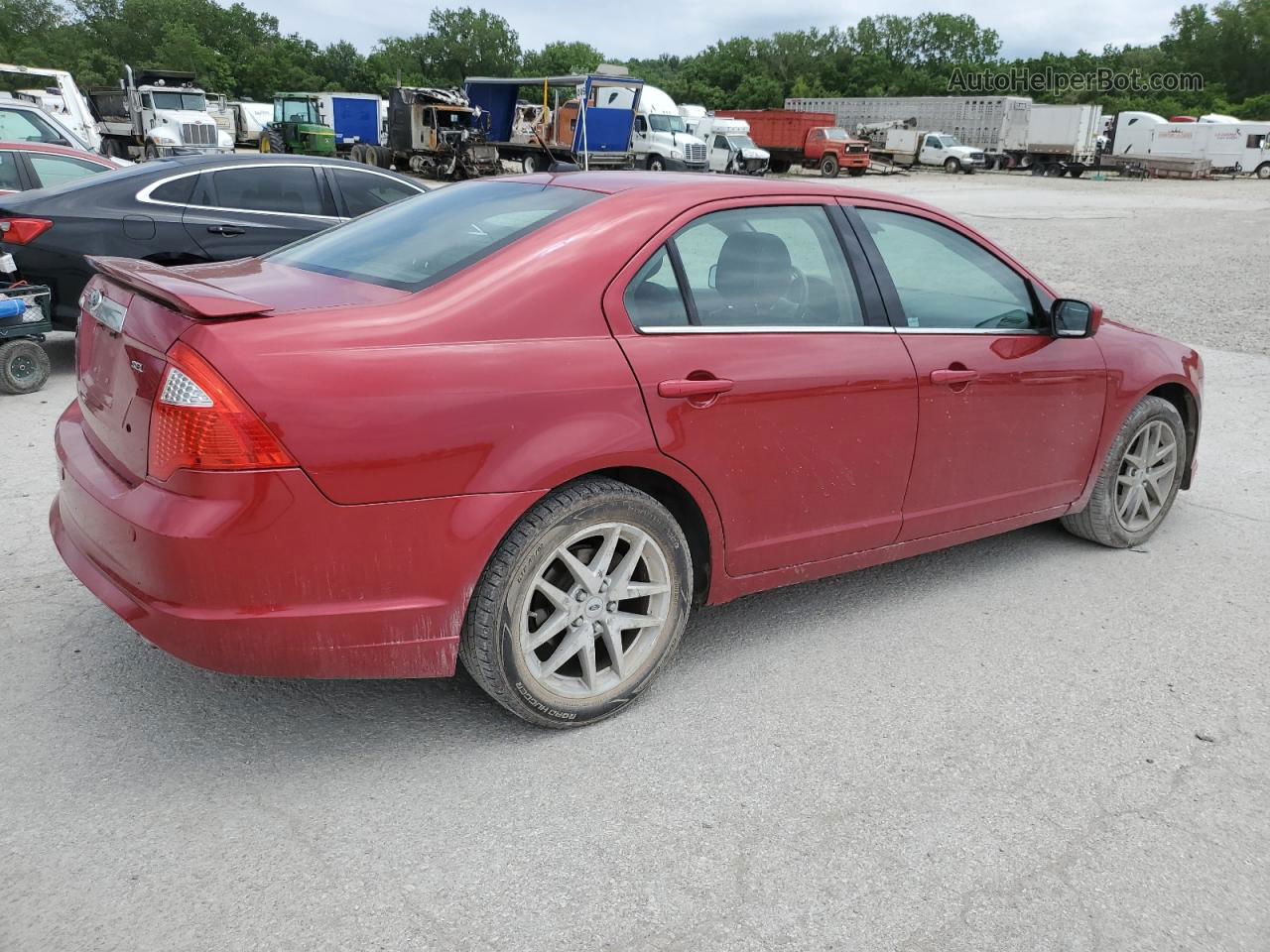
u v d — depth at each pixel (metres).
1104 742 3.04
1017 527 4.14
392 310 2.60
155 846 2.41
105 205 6.99
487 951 2.13
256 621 2.43
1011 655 3.57
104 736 2.86
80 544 2.79
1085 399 4.14
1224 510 5.23
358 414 2.44
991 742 3.01
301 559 2.44
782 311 3.24
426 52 131.88
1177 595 4.14
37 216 6.71
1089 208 27.55
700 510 3.06
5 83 23.69
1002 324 3.90
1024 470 4.00
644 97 36.22
